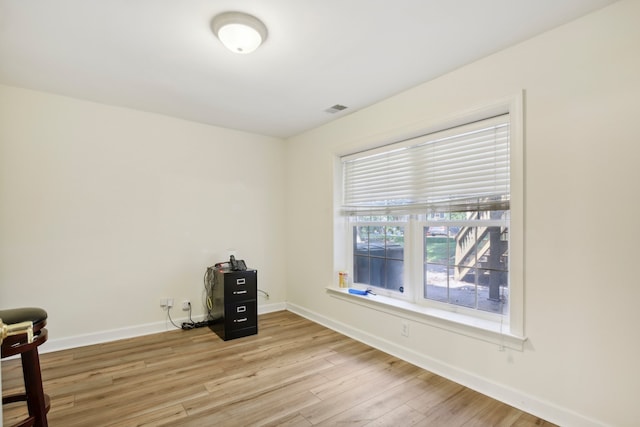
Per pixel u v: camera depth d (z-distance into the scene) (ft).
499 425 6.22
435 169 8.98
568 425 6.05
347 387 7.64
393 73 8.20
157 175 11.39
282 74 8.30
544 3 5.58
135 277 10.94
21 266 9.22
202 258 12.34
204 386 7.65
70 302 9.87
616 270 5.59
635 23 5.41
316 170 12.76
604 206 5.71
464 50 7.10
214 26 6.17
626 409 5.46
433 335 8.40
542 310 6.42
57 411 6.62
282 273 14.57
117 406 6.82
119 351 9.62
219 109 10.87
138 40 6.77
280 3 5.60
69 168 9.91
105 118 10.46
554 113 6.30
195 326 11.82
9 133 9.10
